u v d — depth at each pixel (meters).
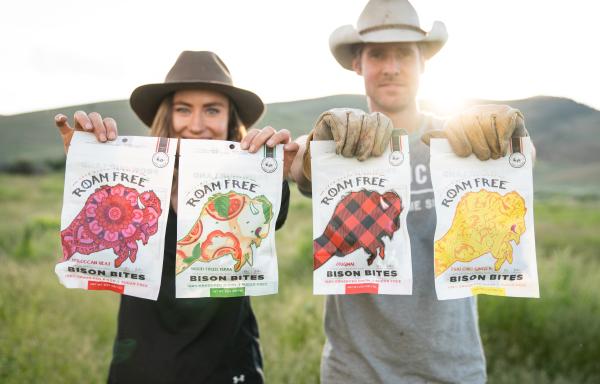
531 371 4.14
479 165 2.08
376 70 2.67
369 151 1.95
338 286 2.05
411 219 2.45
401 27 2.65
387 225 2.07
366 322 2.44
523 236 2.08
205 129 2.64
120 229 2.08
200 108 2.63
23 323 4.72
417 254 2.42
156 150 2.11
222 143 2.13
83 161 2.08
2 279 5.91
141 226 2.09
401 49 2.68
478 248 2.07
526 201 2.07
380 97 2.68
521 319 4.68
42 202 20.11
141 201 2.10
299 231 10.06
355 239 2.06
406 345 2.39
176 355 2.21
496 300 4.82
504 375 4.02
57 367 4.10
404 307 2.39
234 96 2.74
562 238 11.43
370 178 2.07
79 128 2.11
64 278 2.05
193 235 2.09
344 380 2.46
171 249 2.31
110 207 2.09
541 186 55.53
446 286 2.06
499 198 2.08
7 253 8.40
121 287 2.07
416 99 2.72
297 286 6.32
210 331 2.28
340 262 2.06
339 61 3.01
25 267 6.82
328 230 2.06
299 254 7.74
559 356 4.29
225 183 2.12
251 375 2.37
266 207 2.13
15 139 59.75
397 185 2.07
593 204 28.78
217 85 2.56
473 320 2.49
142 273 2.08
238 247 2.11
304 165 2.24
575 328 4.54
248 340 2.41
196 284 2.08
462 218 2.07
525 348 4.53
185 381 2.20
